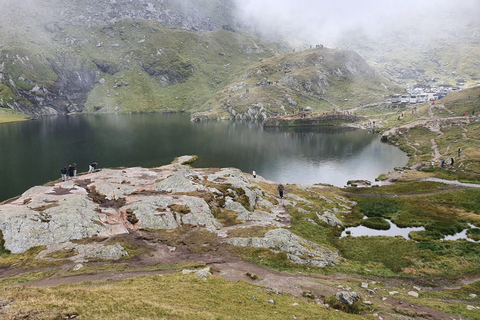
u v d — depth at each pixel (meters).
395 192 91.81
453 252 51.94
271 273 41.59
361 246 55.78
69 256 42.75
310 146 182.25
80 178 77.81
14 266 40.09
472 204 77.06
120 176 79.31
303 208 73.06
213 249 47.44
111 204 60.38
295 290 36.69
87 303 24.62
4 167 128.38
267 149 174.00
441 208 75.38
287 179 116.81
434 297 37.91
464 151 123.44
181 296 29.31
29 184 105.06
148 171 90.44
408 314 31.56
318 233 60.84
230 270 41.50
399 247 54.84
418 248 54.16
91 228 49.53
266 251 47.06
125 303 25.38
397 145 172.25
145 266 41.09
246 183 80.75
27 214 49.41
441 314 32.09
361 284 40.66
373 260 50.38
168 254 45.34
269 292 34.38
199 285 33.19
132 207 57.78
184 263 42.34
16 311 21.38
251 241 49.34
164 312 24.16
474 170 102.81
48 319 21.02
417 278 44.12
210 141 199.62
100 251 43.66
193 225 54.62
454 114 183.50
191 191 68.00
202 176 82.50
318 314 28.72
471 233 60.59
